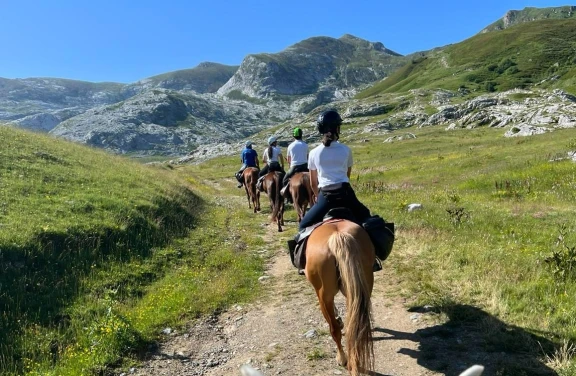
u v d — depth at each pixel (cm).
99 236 1199
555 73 12081
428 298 820
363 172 3541
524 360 599
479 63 15600
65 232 1143
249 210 2198
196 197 2347
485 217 1412
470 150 3797
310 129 10606
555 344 622
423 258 1048
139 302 945
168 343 787
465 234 1221
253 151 2334
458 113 7819
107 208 1426
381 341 709
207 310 909
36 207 1294
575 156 2325
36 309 853
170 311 897
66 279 973
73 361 702
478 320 723
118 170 2142
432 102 10712
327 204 654
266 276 1105
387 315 797
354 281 496
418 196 2014
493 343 650
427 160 3738
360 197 2120
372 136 7581
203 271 1149
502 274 865
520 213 1477
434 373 605
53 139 2617
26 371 679
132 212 1430
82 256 1087
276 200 1639
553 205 1617
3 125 2536
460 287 852
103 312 871
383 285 930
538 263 909
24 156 1845
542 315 702
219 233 1606
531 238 1140
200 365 716
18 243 1023
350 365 482
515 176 2208
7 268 936
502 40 16975
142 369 704
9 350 723
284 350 718
